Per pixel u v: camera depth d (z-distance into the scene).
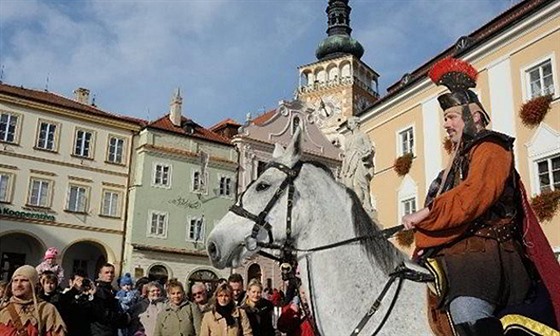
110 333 7.36
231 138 43.34
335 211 3.84
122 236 37.12
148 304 8.94
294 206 3.89
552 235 16.91
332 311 3.62
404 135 24.45
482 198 2.90
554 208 16.89
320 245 3.78
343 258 3.69
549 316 2.91
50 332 5.46
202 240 38.91
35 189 34.81
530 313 2.90
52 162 35.62
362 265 3.65
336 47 60.25
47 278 7.13
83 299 7.25
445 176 3.38
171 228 38.00
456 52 22.17
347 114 55.25
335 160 44.22
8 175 33.94
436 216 2.98
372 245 3.68
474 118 3.32
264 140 42.47
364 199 8.51
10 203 33.69
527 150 18.75
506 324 2.89
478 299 2.91
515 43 19.80
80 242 35.97
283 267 4.19
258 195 3.99
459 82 3.48
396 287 3.50
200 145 40.41
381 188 24.94
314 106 57.06
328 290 3.67
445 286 3.06
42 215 34.56
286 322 7.30
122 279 9.79
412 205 23.03
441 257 3.16
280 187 3.93
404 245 19.41
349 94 55.91
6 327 5.22
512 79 19.73
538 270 2.95
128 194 38.06
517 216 3.12
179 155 39.34
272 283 39.25
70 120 36.88
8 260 34.47
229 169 40.97
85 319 7.13
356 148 8.80
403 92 24.20
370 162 8.81
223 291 7.04
